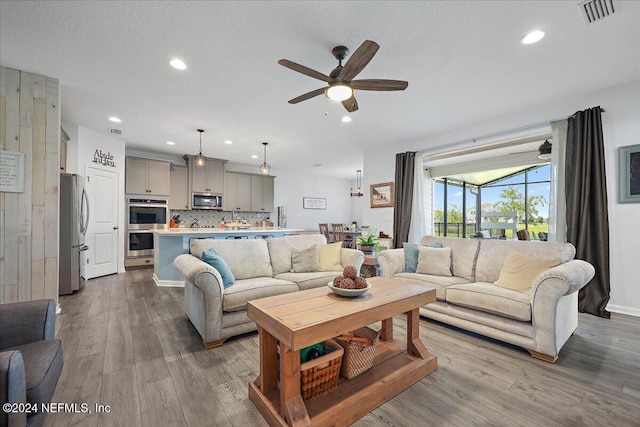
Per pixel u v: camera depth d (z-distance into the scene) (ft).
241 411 5.11
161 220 19.58
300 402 4.64
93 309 10.57
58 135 9.75
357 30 7.28
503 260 9.41
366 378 5.66
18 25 7.02
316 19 6.89
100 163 15.94
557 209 11.30
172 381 5.99
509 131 12.91
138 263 18.66
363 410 5.01
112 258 16.78
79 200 13.05
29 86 9.28
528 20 6.89
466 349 7.50
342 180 33.22
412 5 6.43
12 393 2.93
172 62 8.75
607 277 10.08
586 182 10.46
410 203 16.74
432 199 21.31
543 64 8.86
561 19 6.84
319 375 5.04
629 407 5.19
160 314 10.10
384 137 16.60
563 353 7.25
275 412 4.73
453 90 10.60
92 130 15.37
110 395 5.49
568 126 11.03
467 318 8.27
